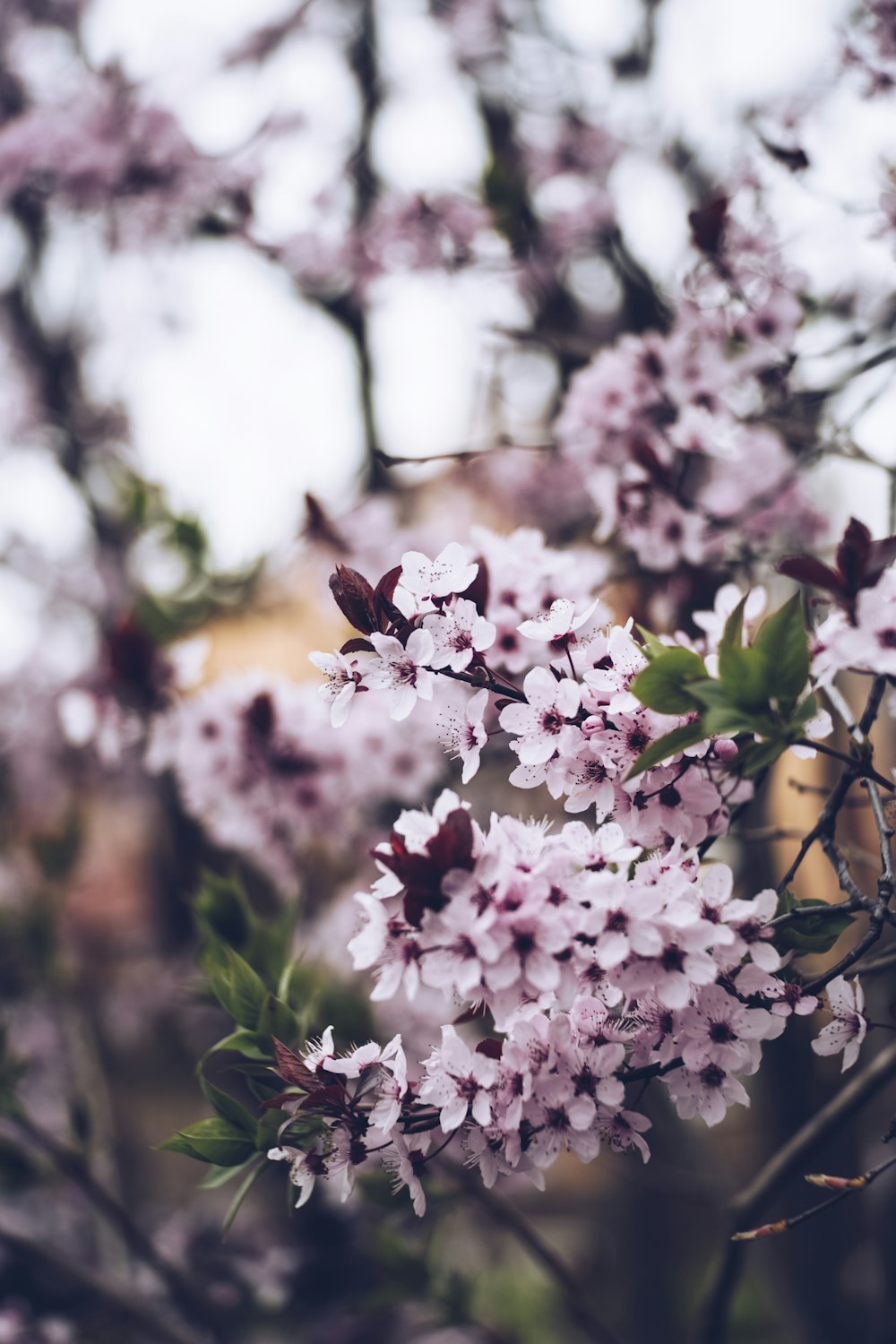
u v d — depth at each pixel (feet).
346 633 10.06
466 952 3.97
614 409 8.14
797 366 7.99
